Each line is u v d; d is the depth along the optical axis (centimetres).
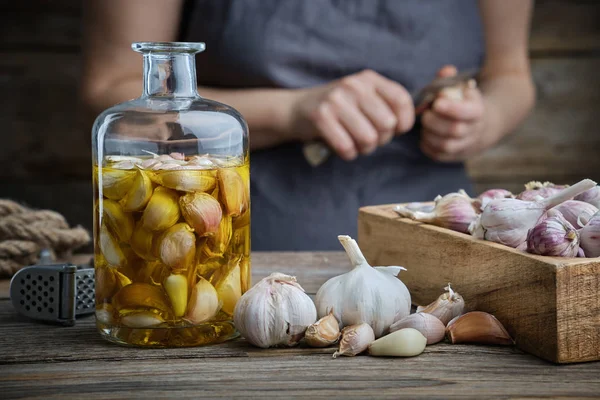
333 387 78
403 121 131
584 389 78
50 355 85
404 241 97
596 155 206
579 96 204
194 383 79
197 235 84
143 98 88
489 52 156
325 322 86
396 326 87
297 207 137
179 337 86
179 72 87
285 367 82
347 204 138
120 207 84
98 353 85
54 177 198
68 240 111
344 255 119
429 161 142
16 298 94
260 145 135
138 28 133
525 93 153
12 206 110
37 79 195
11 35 193
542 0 201
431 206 103
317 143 132
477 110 135
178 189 83
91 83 135
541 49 203
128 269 85
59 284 92
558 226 84
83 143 197
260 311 85
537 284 83
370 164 139
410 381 79
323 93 130
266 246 138
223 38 134
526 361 83
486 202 95
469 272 90
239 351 85
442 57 140
